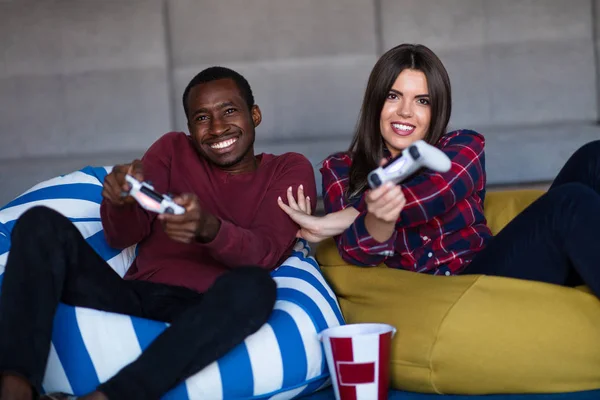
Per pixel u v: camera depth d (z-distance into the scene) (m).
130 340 1.58
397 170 1.57
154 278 1.81
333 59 3.69
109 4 3.73
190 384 1.54
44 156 3.71
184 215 1.54
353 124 3.68
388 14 3.71
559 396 1.67
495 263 1.81
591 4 3.68
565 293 1.69
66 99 3.71
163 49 3.73
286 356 1.64
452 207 1.93
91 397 1.37
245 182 1.95
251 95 2.03
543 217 1.72
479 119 3.69
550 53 3.68
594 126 3.39
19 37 3.71
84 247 1.57
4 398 1.34
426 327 1.71
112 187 1.62
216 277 1.70
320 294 1.84
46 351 1.42
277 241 1.88
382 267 1.97
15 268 1.45
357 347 1.56
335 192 2.04
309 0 3.70
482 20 3.70
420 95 1.92
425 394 1.74
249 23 3.71
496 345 1.66
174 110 3.73
